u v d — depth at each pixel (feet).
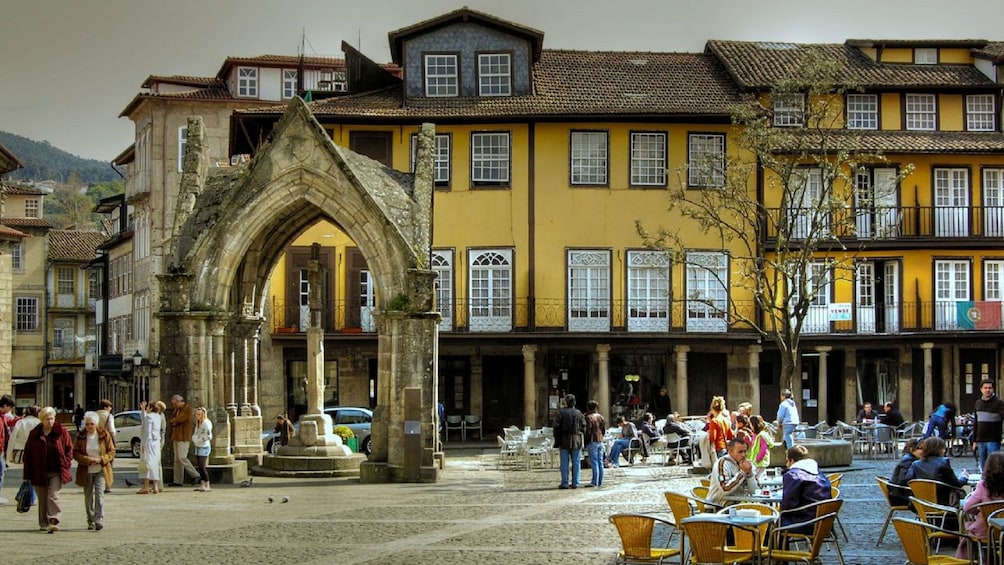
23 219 255.91
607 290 138.00
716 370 143.84
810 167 141.59
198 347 81.97
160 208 174.29
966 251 145.28
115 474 94.53
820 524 43.83
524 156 137.90
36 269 256.11
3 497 73.72
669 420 100.32
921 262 144.77
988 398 75.05
